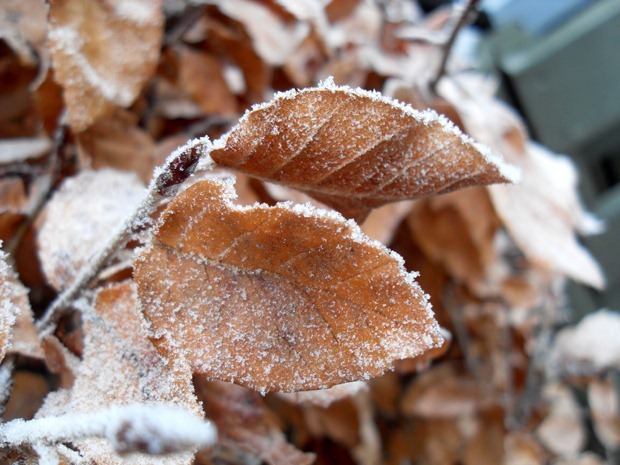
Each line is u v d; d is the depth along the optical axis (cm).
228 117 30
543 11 66
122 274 19
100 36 23
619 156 62
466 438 38
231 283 17
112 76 23
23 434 15
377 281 16
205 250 17
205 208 17
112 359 18
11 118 26
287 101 16
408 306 16
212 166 17
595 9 62
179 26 29
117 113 25
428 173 17
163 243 17
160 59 29
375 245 16
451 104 30
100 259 18
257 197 22
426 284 36
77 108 23
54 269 20
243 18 30
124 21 23
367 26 36
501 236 43
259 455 22
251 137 17
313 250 17
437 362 38
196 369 17
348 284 17
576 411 49
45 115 24
